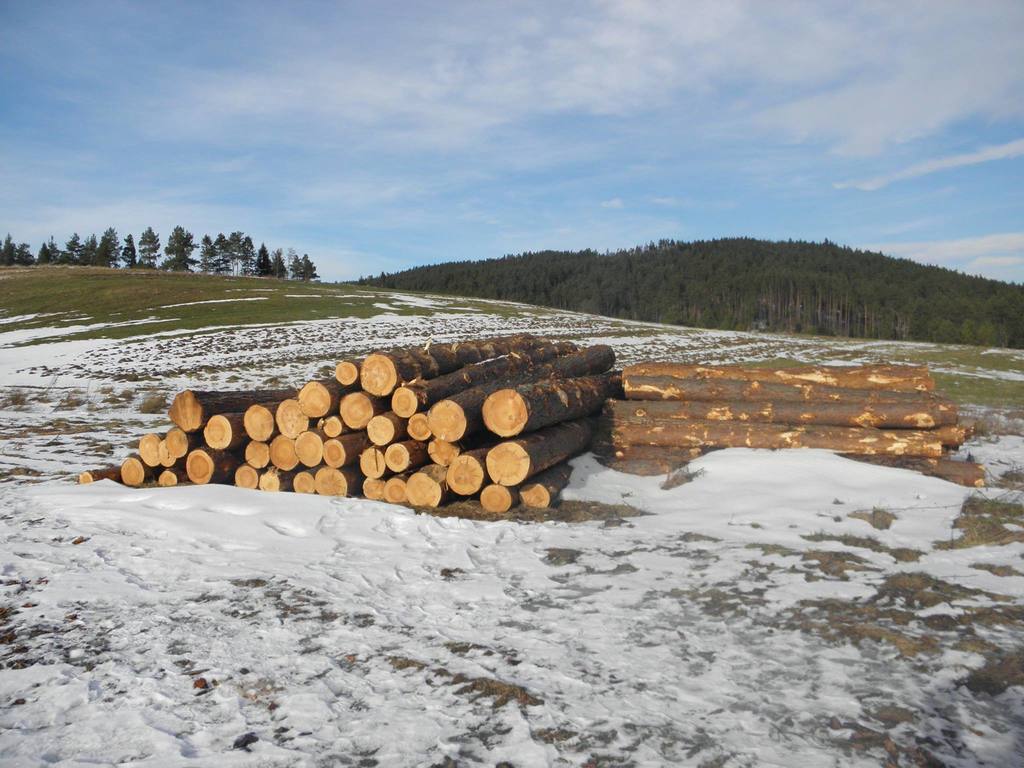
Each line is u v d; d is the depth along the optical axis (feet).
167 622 17.31
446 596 19.31
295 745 12.14
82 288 201.98
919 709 13.38
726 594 19.31
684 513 27.96
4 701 13.55
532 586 20.07
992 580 20.18
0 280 236.63
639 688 14.15
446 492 28.86
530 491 28.78
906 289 424.46
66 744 12.12
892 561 21.94
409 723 12.80
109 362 105.60
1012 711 13.37
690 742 12.25
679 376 40.04
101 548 22.91
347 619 17.62
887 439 33.63
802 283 448.65
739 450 35.19
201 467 31.40
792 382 38.73
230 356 112.06
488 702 13.57
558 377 40.52
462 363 36.32
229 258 406.21
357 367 30.96
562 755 11.83
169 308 163.63
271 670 14.87
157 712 13.19
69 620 17.37
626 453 35.94
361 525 25.76
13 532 24.53
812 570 21.15
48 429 56.75
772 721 12.94
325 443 30.01
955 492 29.30
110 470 33.78
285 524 25.80
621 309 515.50
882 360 124.98
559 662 15.29
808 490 29.60
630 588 19.84
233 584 19.98
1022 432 49.24
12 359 109.40
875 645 16.12
